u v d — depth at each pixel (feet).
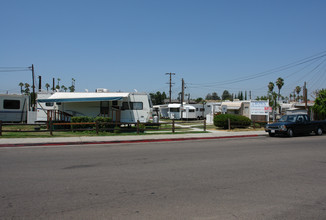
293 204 16.53
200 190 19.12
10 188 19.15
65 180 21.38
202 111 140.26
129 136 54.95
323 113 87.97
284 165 27.89
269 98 147.54
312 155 34.27
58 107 69.10
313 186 20.35
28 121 75.56
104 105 70.03
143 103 71.51
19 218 14.05
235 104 104.12
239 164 28.25
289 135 58.70
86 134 56.59
